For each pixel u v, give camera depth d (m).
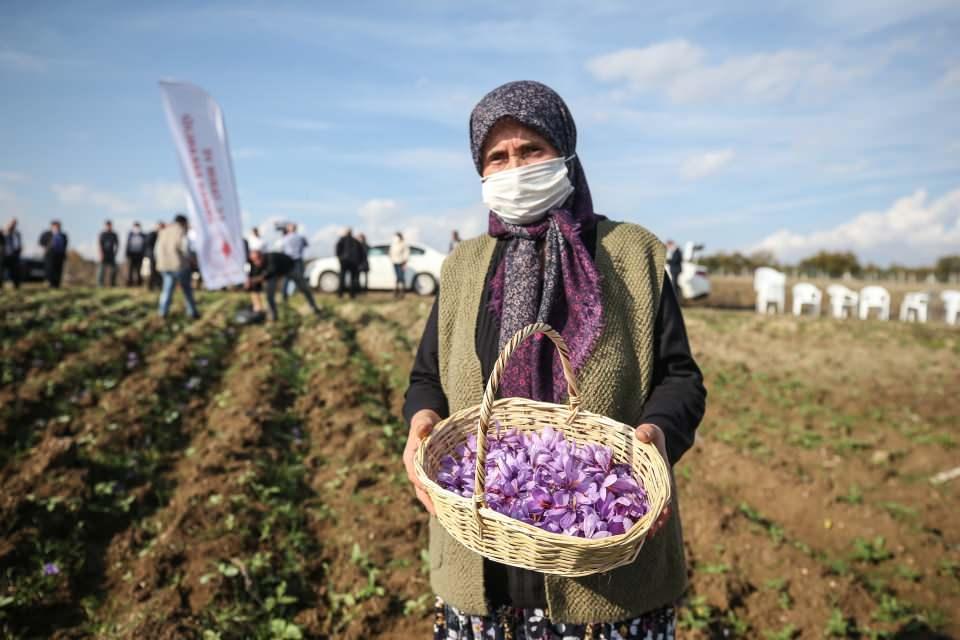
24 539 4.02
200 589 3.71
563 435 1.56
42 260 20.47
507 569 1.57
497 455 1.50
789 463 6.18
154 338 9.70
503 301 1.62
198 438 6.09
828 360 10.83
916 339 13.28
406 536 4.49
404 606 3.79
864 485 5.80
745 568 4.30
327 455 5.87
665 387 1.57
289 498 4.98
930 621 3.85
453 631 1.68
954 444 6.72
